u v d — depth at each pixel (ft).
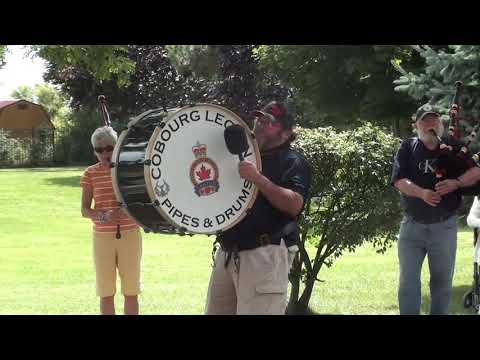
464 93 40.60
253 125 16.20
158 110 15.56
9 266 40.40
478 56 40.40
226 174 15.17
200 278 36.14
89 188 22.31
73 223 60.95
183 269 38.93
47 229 57.31
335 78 74.54
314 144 25.64
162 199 14.60
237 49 123.13
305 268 27.37
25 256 44.27
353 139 26.25
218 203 15.11
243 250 15.53
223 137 15.14
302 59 75.31
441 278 22.30
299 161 15.67
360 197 26.09
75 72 145.18
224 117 15.15
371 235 26.63
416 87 42.34
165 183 14.62
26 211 68.69
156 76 143.95
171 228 15.15
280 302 15.55
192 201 14.88
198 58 126.31
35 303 29.40
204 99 130.82
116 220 22.26
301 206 15.33
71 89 150.61
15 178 105.29
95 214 22.12
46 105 212.64
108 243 22.43
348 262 39.50
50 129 144.56
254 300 15.43
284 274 15.64
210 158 15.02
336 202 26.17
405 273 22.38
